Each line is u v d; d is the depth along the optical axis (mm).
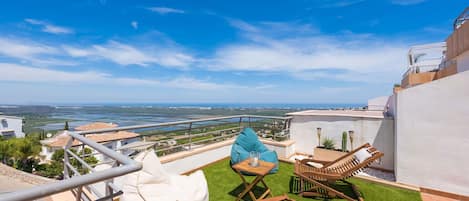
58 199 2105
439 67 6199
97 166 2902
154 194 2213
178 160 4039
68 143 2412
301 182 3369
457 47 4707
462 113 3332
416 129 3727
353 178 3982
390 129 4758
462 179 3324
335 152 5066
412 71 6527
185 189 2432
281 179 3994
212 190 3502
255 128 6207
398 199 3264
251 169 3090
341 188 3600
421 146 3674
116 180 2371
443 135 3482
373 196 3352
